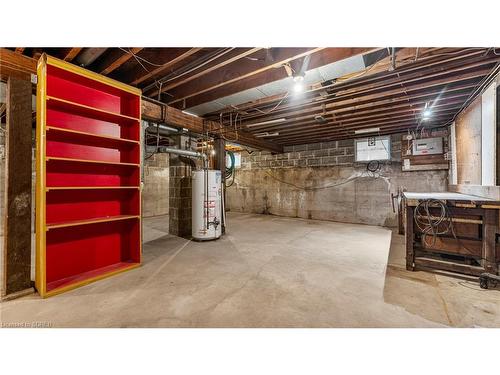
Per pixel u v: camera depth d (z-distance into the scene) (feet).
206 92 11.49
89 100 8.66
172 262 10.14
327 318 5.98
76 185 8.48
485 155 9.87
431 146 16.63
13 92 6.92
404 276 8.65
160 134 14.44
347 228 18.08
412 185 17.81
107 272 8.57
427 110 12.68
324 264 9.93
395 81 9.39
